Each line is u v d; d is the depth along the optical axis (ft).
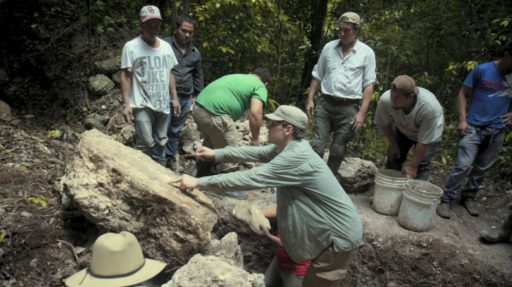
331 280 9.21
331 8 24.08
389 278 11.45
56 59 17.11
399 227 12.17
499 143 12.71
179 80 13.82
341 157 13.23
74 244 9.81
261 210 11.10
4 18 16.52
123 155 9.84
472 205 13.78
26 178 11.53
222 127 12.16
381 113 12.57
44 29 17.25
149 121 11.88
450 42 22.49
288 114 8.42
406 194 11.87
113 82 17.94
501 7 20.68
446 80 21.44
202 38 20.03
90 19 17.85
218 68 21.30
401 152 13.75
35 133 14.69
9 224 9.62
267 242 11.61
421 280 11.28
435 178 17.04
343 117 12.84
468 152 12.49
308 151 8.48
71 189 8.91
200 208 9.05
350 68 12.46
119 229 8.98
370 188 15.20
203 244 8.77
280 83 23.45
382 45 20.88
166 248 8.84
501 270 11.00
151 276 6.61
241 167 14.51
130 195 8.82
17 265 9.04
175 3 17.13
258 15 20.44
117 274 6.36
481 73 12.04
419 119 11.68
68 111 16.61
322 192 8.56
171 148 14.40
